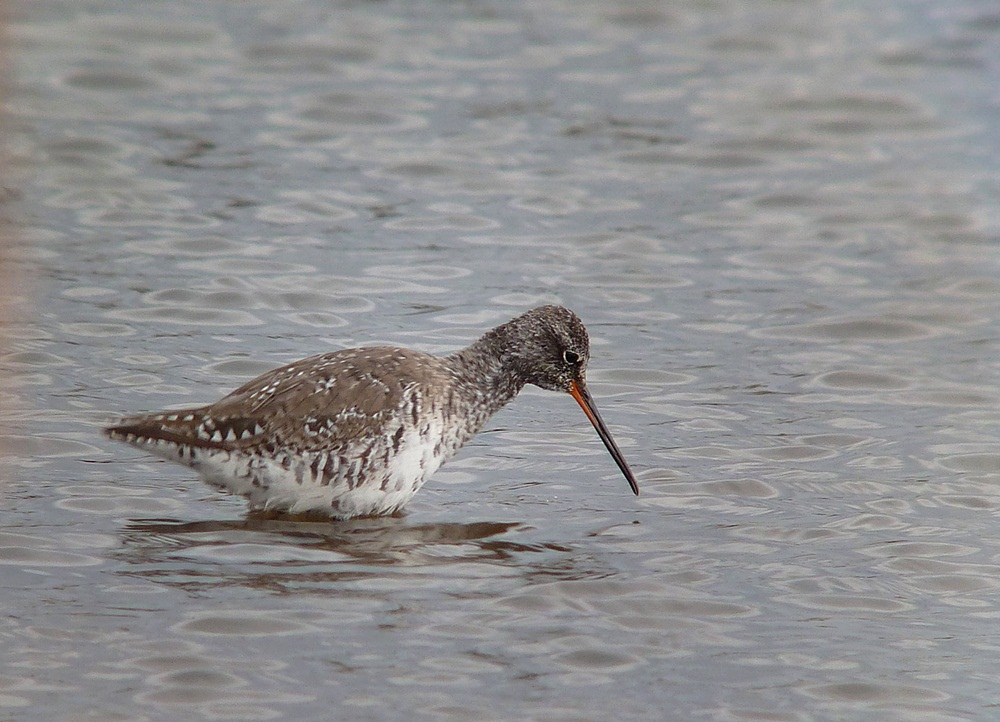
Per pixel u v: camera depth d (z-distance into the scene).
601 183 22.00
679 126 24.42
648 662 9.65
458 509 12.30
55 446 13.02
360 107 24.52
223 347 15.63
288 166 21.88
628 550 11.50
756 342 16.73
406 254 18.84
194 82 25.27
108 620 9.79
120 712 8.66
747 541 11.80
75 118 22.94
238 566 10.78
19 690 8.84
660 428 14.34
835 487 13.02
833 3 31.19
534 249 19.28
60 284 17.09
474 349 12.58
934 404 15.09
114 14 28.44
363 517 12.02
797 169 22.84
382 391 11.75
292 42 27.55
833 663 9.77
